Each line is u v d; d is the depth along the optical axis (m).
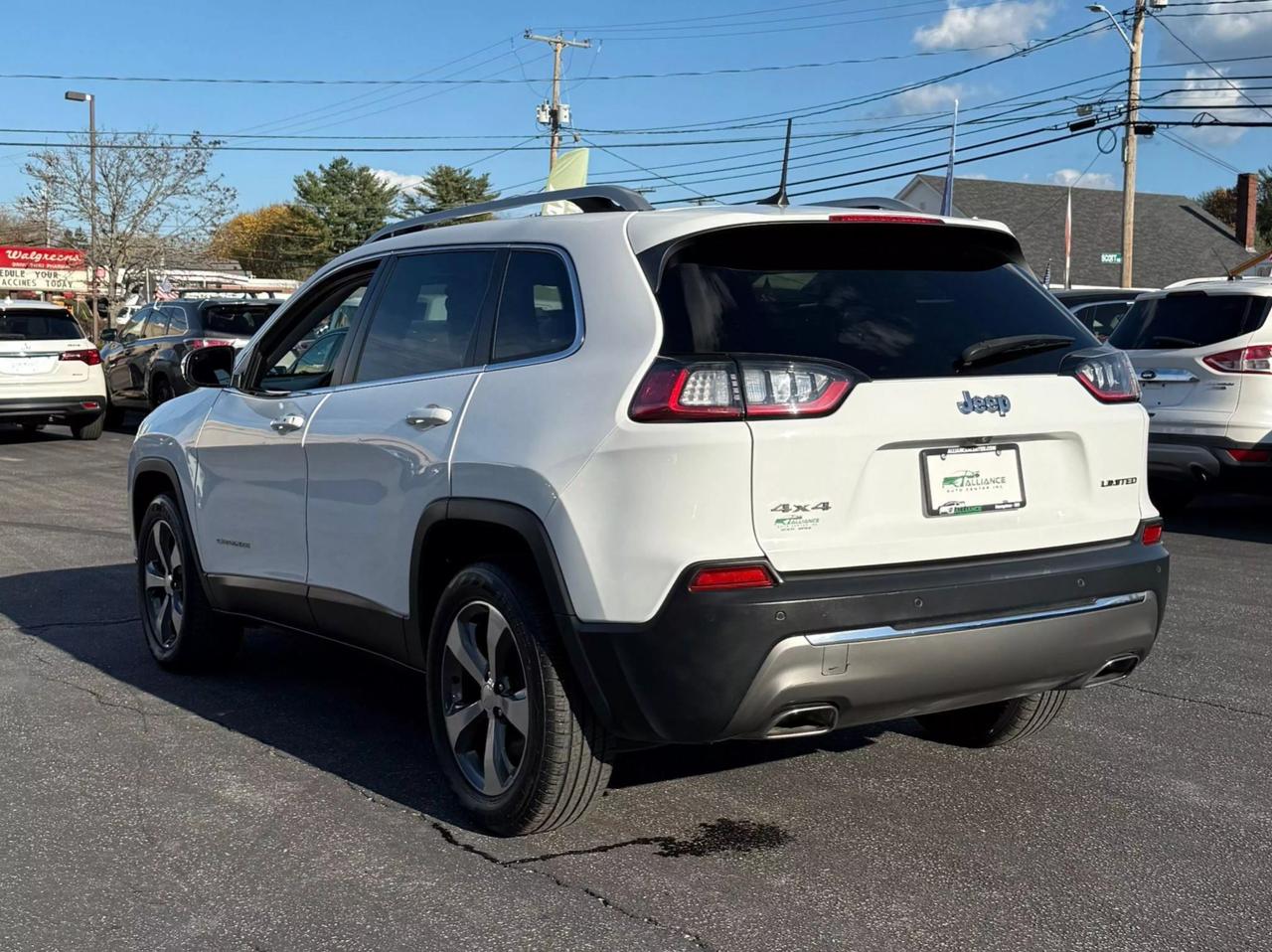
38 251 48.81
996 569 3.64
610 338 3.64
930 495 3.60
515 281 4.09
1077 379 3.87
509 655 3.89
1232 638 6.55
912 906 3.46
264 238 104.62
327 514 4.65
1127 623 3.85
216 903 3.47
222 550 5.32
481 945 3.24
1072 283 46.28
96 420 17.53
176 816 4.10
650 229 3.72
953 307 3.84
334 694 5.50
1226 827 4.04
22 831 3.98
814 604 3.38
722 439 3.37
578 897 3.50
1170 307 10.04
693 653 3.36
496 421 3.85
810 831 3.99
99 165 48.59
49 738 4.87
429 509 4.05
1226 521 10.73
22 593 7.52
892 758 4.69
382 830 3.98
